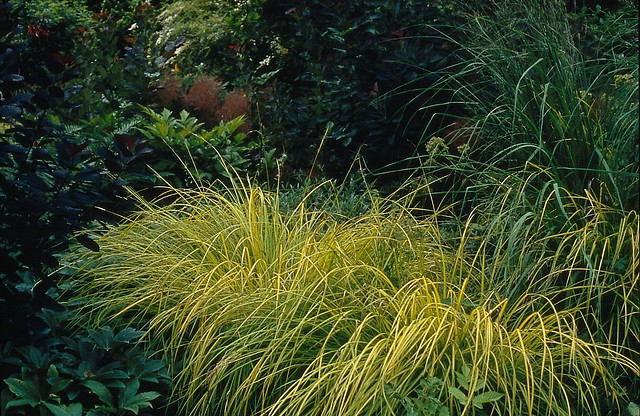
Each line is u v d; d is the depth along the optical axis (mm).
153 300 4707
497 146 5539
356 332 3977
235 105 8055
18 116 4012
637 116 4766
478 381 3738
